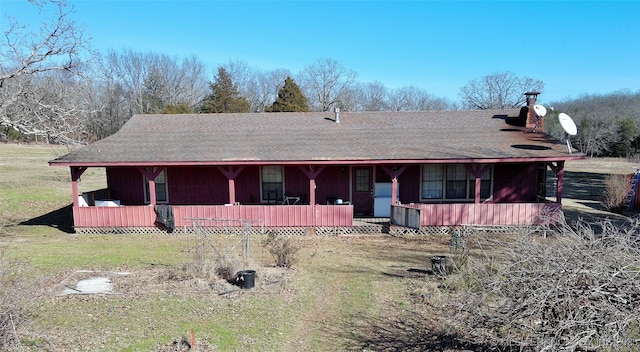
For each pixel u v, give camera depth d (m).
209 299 8.76
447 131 16.77
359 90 76.00
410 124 17.64
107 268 10.88
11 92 14.32
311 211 14.74
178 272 10.30
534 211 14.42
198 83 67.38
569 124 14.48
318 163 14.20
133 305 8.38
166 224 14.78
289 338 7.16
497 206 14.48
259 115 18.86
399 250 12.84
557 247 5.04
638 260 4.68
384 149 14.88
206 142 15.99
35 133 14.38
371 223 15.06
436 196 16.44
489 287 5.29
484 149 14.69
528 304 4.88
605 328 4.51
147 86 60.16
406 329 7.41
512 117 18.12
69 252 12.53
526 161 14.00
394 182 14.72
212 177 16.53
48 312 7.94
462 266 9.00
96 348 6.57
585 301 4.62
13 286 6.83
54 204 21.27
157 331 7.24
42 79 15.59
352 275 10.52
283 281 9.84
